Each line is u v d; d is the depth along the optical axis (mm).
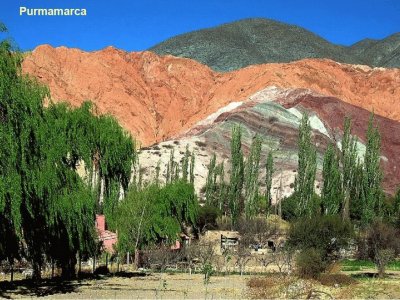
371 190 72875
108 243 52688
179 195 54969
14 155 26844
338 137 140125
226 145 129875
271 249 62656
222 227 78250
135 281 37719
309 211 71062
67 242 35562
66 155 37469
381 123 149750
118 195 43594
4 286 32375
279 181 115625
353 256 50406
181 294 30109
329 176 72625
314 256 36844
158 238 52188
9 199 26922
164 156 121000
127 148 44125
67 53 178750
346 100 174000
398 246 46531
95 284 34812
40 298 27344
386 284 34031
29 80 29859
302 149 74438
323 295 29484
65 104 40812
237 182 79625
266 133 133125
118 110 169750
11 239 30469
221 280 39344
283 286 31906
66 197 32938
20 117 27766
